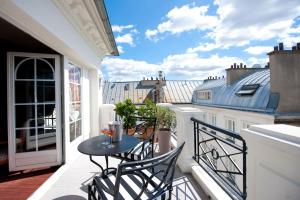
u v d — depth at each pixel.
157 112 4.60
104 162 3.66
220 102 10.93
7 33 3.08
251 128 1.29
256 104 7.85
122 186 1.74
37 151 3.43
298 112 6.95
